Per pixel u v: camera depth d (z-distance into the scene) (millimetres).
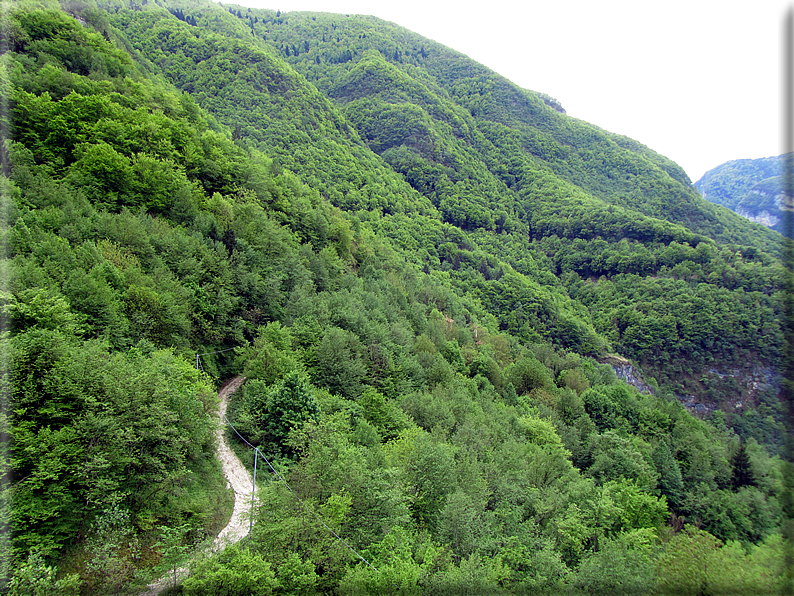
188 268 50531
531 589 27953
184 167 68125
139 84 77062
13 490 20609
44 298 28875
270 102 190875
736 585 29234
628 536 33969
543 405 71938
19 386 22938
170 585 22297
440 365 64688
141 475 26047
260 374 42375
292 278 66250
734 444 76438
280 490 26141
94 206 51062
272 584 21219
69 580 19047
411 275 119438
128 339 36344
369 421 43031
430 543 27875
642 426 76812
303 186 114688
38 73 63125
